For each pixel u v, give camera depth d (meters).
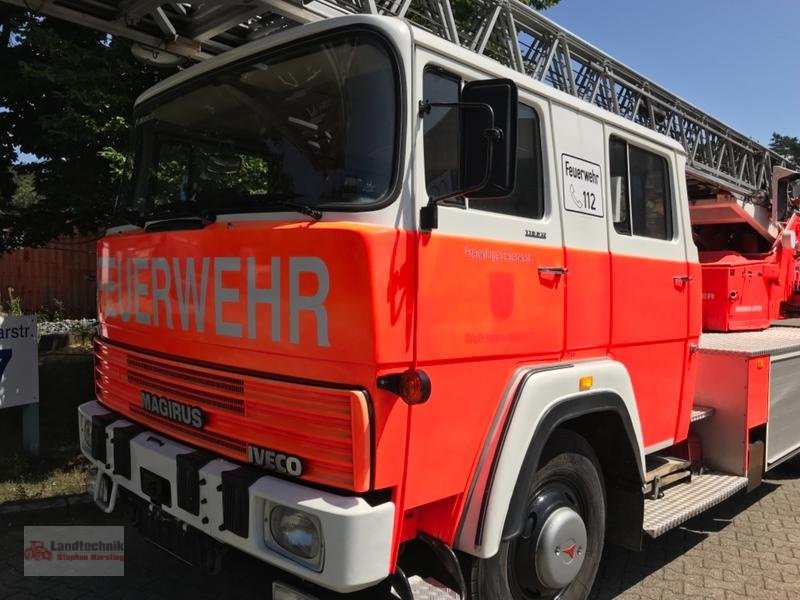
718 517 5.02
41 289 12.16
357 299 2.25
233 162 2.99
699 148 7.05
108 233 3.69
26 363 5.21
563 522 3.04
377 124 2.47
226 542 2.54
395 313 2.29
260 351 2.55
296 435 2.41
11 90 5.77
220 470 2.59
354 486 2.24
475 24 4.59
